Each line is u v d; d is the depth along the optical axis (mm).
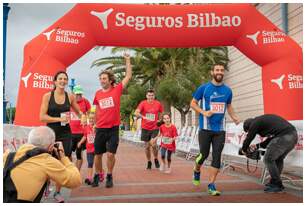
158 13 7703
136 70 19812
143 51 18078
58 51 7359
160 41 7871
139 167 9891
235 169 9023
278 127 5746
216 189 6094
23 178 2877
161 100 17578
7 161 2955
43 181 2945
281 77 7832
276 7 11594
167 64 18703
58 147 3244
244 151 6078
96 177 6492
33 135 3082
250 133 5848
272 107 7887
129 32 7719
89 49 7875
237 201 5082
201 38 7879
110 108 6352
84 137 6812
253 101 13867
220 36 7902
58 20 7574
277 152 5695
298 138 6461
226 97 5848
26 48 7578
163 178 7559
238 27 7855
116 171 8914
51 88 7184
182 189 6113
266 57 7949
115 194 5699
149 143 9406
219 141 5734
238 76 15438
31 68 7176
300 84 7828
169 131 8547
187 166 10094
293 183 6602
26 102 7055
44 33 7520
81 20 7590
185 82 16500
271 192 5750
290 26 10680
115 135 6379
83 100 7277
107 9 7617
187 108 18719
